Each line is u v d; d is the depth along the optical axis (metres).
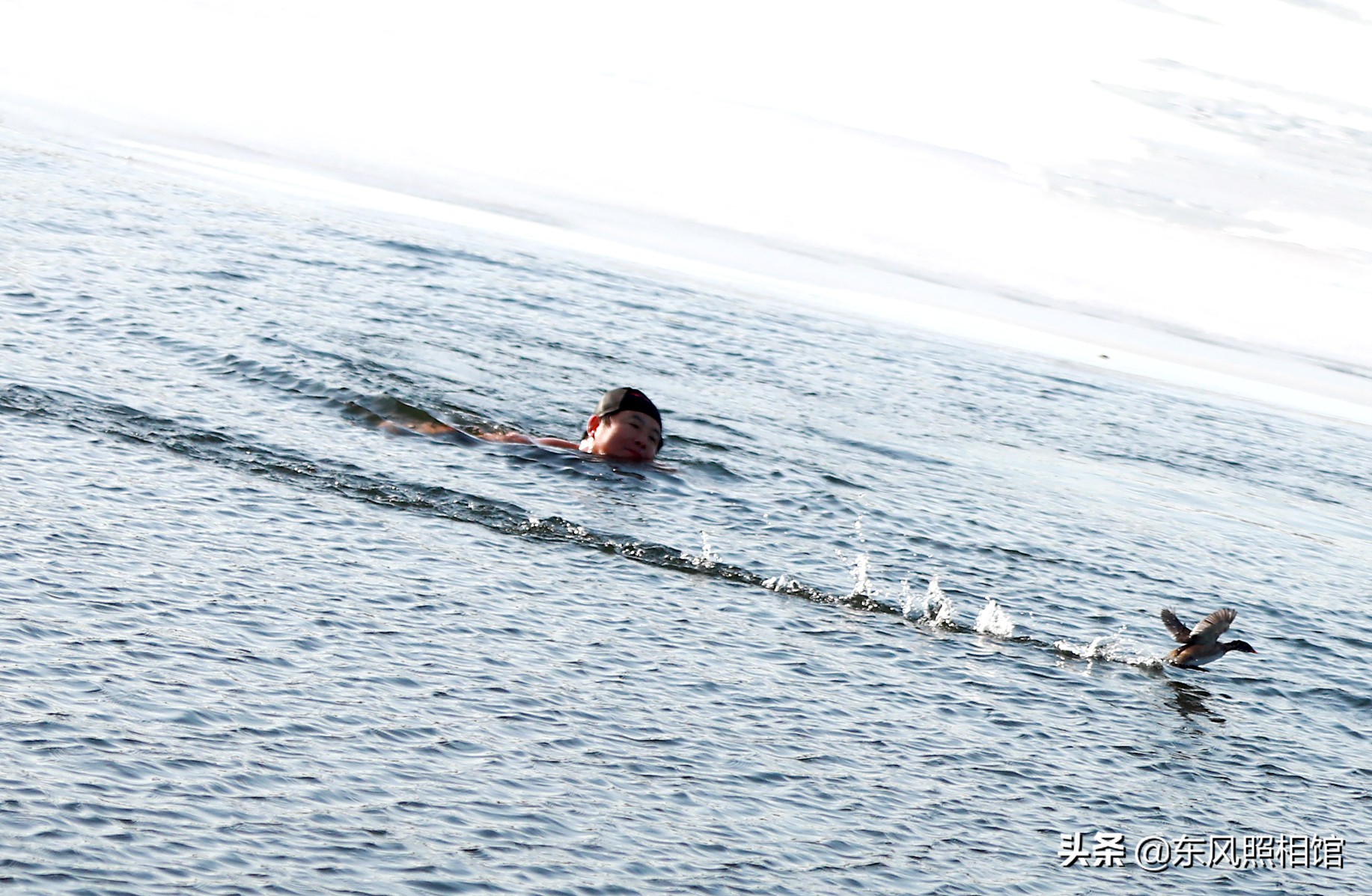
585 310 24.08
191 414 14.88
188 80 39.03
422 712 9.03
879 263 34.22
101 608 9.68
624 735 9.27
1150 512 18.72
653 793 8.50
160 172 28.34
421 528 13.01
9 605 9.40
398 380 17.83
